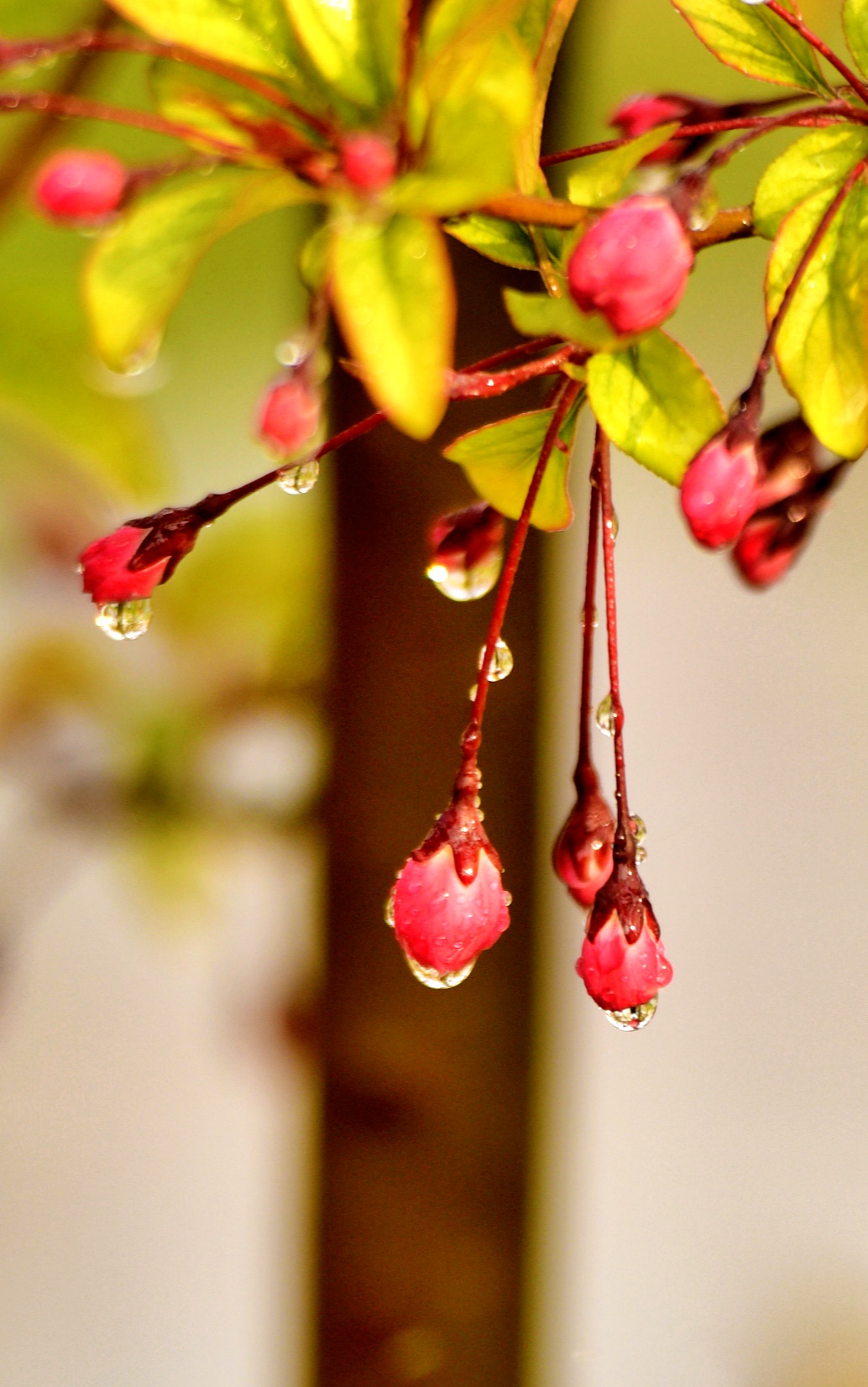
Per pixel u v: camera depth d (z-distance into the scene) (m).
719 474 0.61
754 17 0.63
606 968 0.63
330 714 0.70
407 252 0.59
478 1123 0.70
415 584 0.69
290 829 0.78
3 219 0.70
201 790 0.81
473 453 0.62
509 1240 0.70
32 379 0.75
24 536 0.92
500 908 0.62
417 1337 0.70
